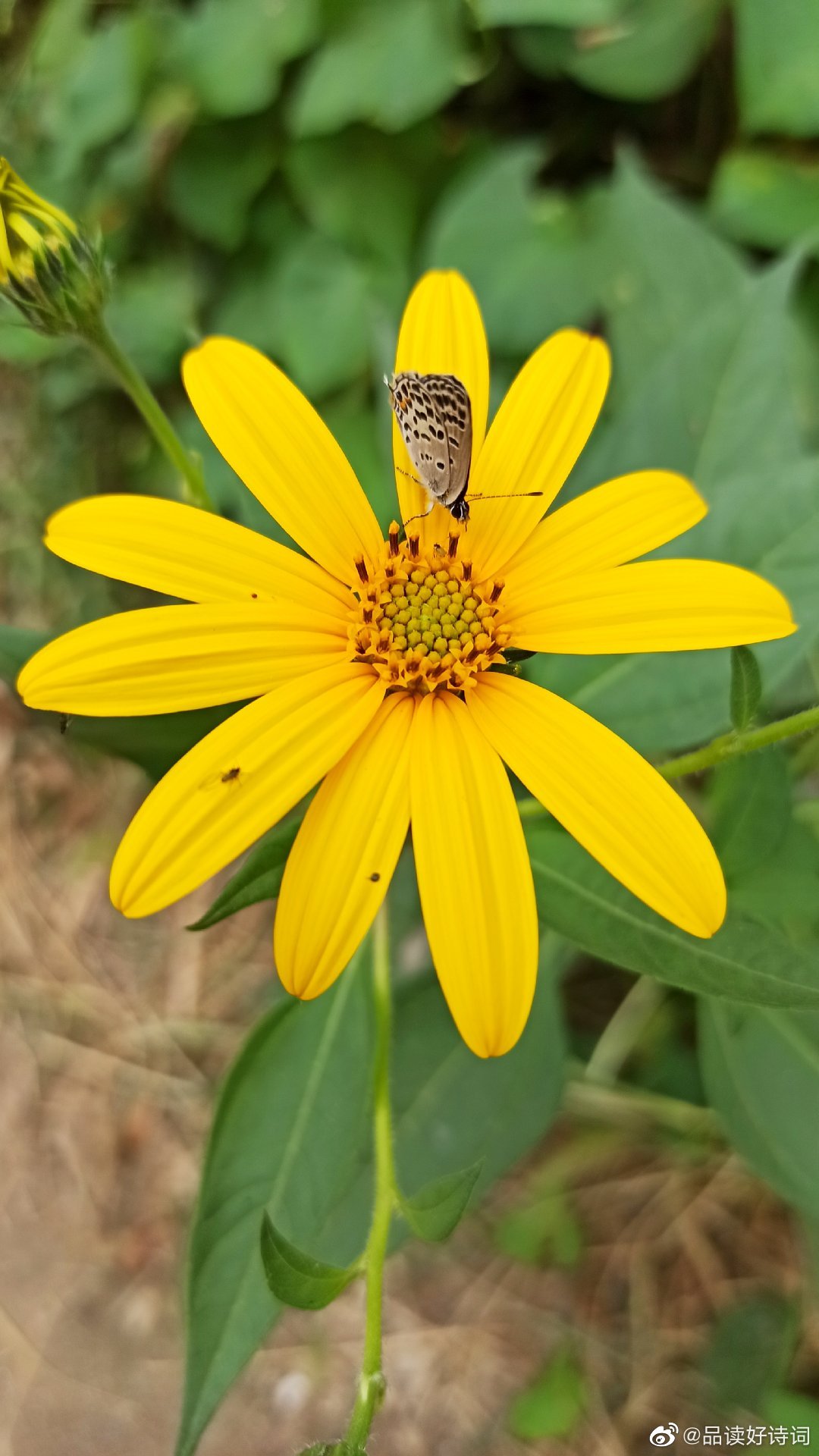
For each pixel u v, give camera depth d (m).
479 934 0.09
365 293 0.21
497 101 0.22
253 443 0.11
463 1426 0.20
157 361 0.22
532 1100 0.15
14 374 0.25
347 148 0.21
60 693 0.09
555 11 0.19
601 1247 0.20
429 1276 0.21
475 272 0.19
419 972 0.15
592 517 0.11
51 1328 0.23
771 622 0.10
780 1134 0.14
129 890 0.09
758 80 0.18
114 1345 0.22
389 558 0.11
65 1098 0.24
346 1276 0.10
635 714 0.13
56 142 0.24
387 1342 0.21
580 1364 0.19
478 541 0.11
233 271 0.23
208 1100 0.23
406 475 0.12
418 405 0.10
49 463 0.25
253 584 0.10
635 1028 0.18
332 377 0.21
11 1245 0.23
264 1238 0.09
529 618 0.11
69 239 0.12
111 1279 0.23
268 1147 0.12
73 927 0.25
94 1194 0.23
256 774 0.10
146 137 0.22
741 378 0.15
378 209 0.21
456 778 0.10
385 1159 0.11
